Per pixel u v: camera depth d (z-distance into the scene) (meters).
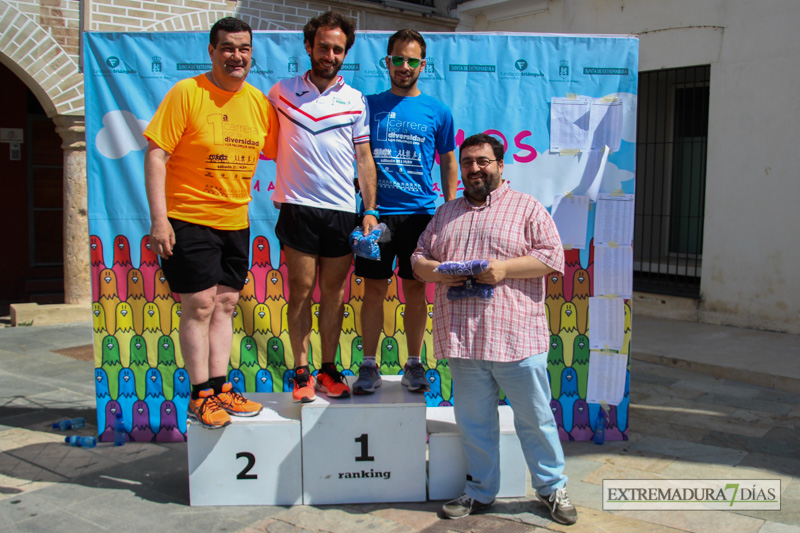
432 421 3.59
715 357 6.05
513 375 3.06
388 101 3.54
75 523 3.14
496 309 3.05
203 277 3.19
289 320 3.41
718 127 7.27
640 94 8.31
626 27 8.14
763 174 6.94
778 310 6.91
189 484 3.34
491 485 3.25
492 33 4.21
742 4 7.01
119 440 4.18
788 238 6.79
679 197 8.27
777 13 6.75
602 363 4.28
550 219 3.13
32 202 9.93
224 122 3.18
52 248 10.12
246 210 3.39
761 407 4.97
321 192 3.30
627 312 4.26
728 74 7.18
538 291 3.13
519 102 4.23
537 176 4.25
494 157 3.12
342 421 3.33
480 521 3.16
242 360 4.33
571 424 4.30
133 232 4.19
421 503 3.38
